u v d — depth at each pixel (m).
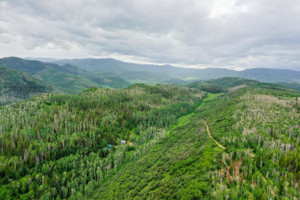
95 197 127.31
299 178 73.44
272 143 109.31
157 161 141.88
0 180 132.62
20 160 153.62
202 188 72.75
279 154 94.50
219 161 91.81
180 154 128.88
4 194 124.00
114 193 117.38
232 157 91.12
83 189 143.12
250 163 86.75
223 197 65.81
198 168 91.56
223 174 77.25
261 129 138.12
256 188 69.00
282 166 82.56
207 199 66.75
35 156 164.12
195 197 69.31
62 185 145.50
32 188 133.62
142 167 143.25
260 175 77.94
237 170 79.44
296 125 144.12
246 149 108.00
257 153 101.94
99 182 152.75
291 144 109.12
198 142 139.38
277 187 70.81
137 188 107.00
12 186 130.50
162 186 90.75
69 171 162.62
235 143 118.69
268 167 83.12
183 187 79.69
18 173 142.62
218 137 136.25
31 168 154.62
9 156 160.12
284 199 64.19
